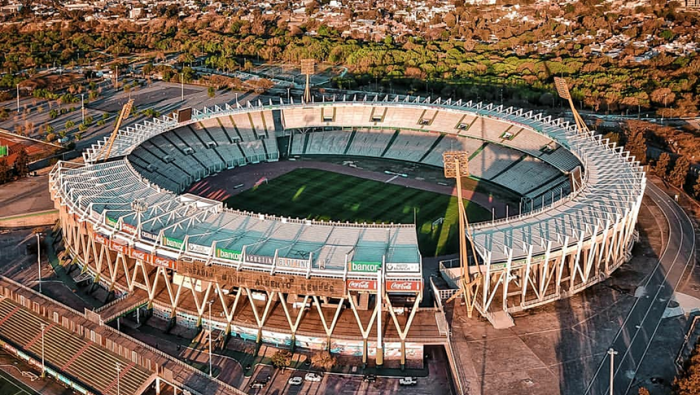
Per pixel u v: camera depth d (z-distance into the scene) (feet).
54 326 534.78
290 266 507.71
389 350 509.76
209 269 514.68
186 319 546.67
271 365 503.20
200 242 546.67
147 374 481.05
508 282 552.00
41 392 482.69
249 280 508.12
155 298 564.71
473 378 473.67
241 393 458.91
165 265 531.91
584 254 591.78
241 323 532.73
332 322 514.27
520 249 557.74
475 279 543.39
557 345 511.81
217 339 530.27
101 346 510.17
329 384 483.10
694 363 458.50
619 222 613.11
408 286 498.28
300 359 510.58
